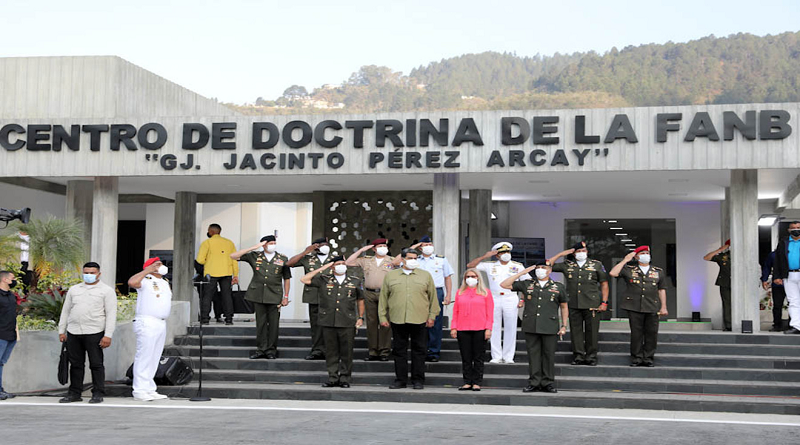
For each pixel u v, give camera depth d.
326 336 12.28
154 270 12.06
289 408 10.88
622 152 14.35
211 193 20.22
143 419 9.78
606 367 12.66
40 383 12.48
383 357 13.27
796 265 13.82
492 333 13.17
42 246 14.47
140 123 15.72
